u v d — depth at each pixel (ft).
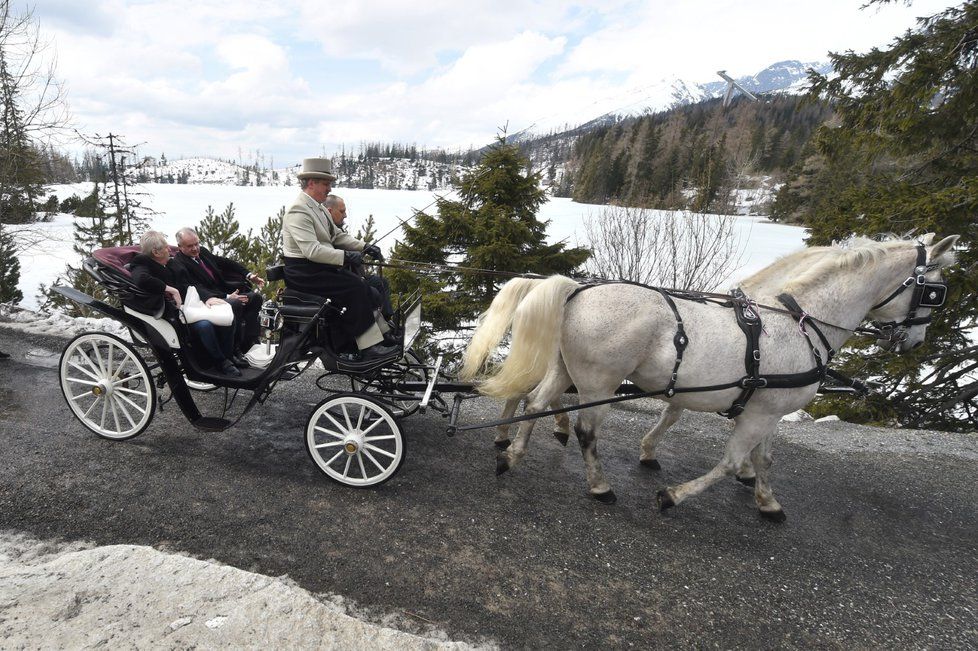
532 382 12.03
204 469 12.87
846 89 29.09
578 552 11.10
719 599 10.13
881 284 12.29
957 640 9.61
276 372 12.98
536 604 9.55
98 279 12.58
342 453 12.85
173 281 13.89
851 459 16.85
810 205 84.48
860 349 30.89
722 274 35.65
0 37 31.65
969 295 25.21
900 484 15.35
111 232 70.69
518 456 13.15
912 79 25.82
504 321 12.31
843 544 12.31
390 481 13.10
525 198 32.01
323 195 13.55
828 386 13.62
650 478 14.56
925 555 12.14
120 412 15.60
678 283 35.32
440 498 12.57
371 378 13.58
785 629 9.53
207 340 13.02
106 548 9.27
